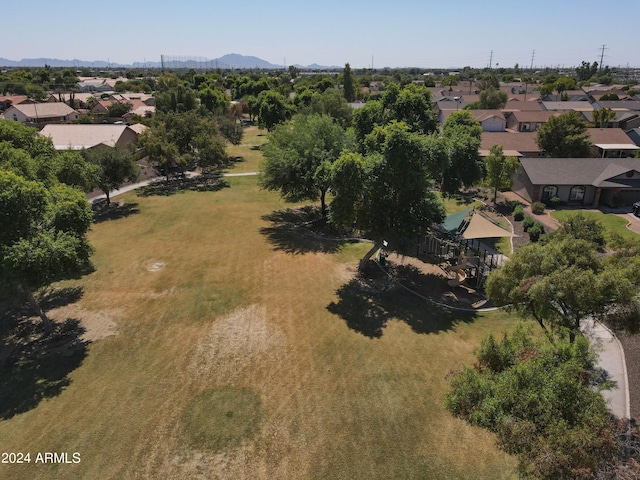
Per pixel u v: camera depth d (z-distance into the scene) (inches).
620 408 619.5
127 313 912.9
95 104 4220.0
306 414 633.6
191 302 958.4
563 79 5339.6
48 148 1376.7
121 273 1099.9
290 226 1475.1
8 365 745.6
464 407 444.1
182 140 2177.7
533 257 633.0
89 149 1711.4
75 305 944.3
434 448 576.1
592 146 2226.9
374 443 583.5
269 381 706.2
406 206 1021.2
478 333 856.3
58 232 772.6
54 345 802.8
